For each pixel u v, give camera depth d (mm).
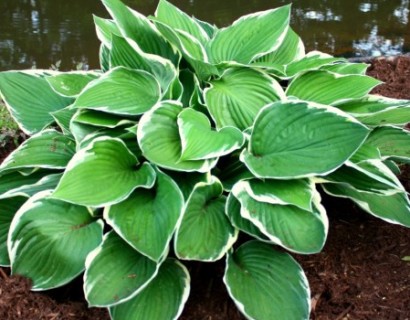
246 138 867
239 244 918
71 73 1022
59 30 2064
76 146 914
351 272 895
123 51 995
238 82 960
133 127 857
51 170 961
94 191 792
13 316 824
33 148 941
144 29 1002
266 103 928
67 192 780
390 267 901
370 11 2125
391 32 1915
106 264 789
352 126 803
